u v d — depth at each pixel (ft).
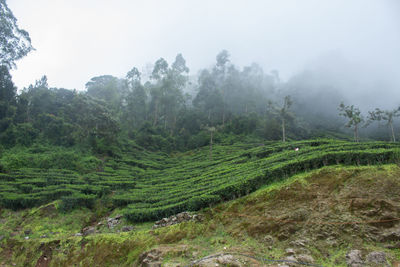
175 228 49.85
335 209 41.63
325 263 33.37
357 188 45.14
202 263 34.99
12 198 72.49
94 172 109.81
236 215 49.65
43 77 180.04
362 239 35.60
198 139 183.52
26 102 149.38
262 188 57.47
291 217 42.68
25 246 55.77
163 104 209.56
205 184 74.49
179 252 39.83
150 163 136.87
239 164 92.94
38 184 86.48
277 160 75.20
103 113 143.54
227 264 33.91
